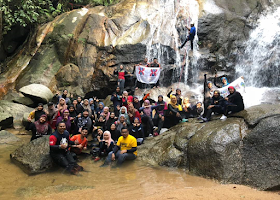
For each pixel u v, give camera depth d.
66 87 13.74
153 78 11.79
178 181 5.61
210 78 13.20
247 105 10.39
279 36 13.51
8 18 15.33
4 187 5.32
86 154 7.43
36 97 12.40
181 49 13.63
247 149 5.71
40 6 17.61
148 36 13.63
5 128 10.45
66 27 15.49
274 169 5.21
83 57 14.14
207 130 6.52
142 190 5.14
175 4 15.02
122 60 13.29
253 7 15.25
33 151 6.65
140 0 15.59
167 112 9.03
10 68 15.38
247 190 4.98
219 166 5.63
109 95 12.85
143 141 8.10
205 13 14.40
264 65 13.20
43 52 15.06
